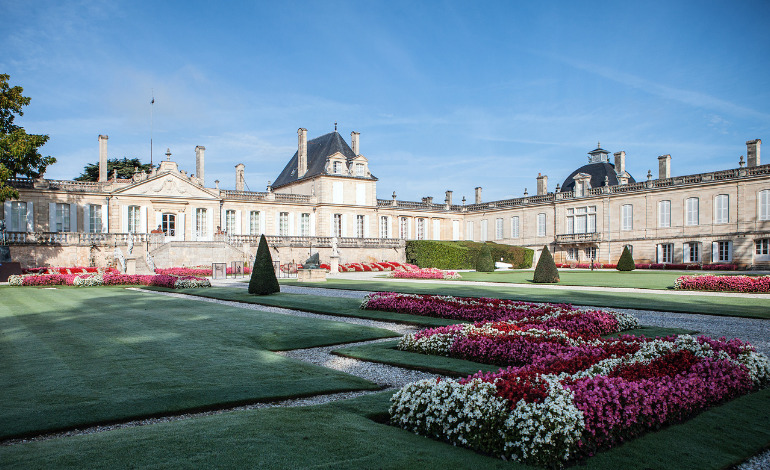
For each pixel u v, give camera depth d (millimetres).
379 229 62250
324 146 61188
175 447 5637
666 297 21297
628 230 53219
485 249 45188
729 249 46000
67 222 43406
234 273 37719
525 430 5551
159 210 47625
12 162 30891
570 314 13469
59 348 11164
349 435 6043
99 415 6898
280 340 12391
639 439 6301
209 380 8609
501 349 9789
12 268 32938
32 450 5625
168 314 16406
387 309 17078
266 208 54375
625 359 8219
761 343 11836
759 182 44406
